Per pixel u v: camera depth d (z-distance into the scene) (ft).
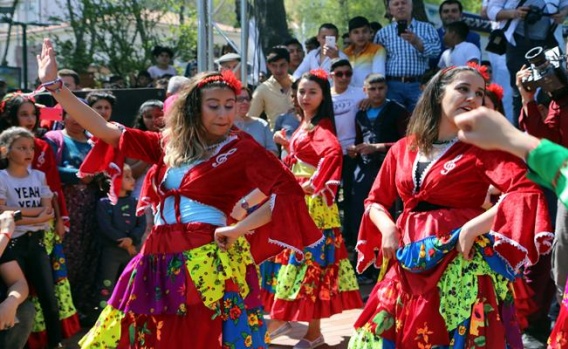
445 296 12.24
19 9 57.98
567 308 12.09
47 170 19.08
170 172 12.91
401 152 13.25
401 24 27.66
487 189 12.44
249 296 12.82
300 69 30.94
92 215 20.70
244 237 13.09
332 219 19.07
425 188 12.62
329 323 21.07
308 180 19.04
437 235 12.35
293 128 25.03
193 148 12.77
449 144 12.64
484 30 35.50
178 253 12.47
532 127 16.25
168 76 37.86
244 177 12.73
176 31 56.90
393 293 12.75
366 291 24.02
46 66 12.68
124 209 20.47
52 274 18.71
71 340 19.71
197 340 12.28
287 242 12.43
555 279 16.38
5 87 26.25
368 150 25.05
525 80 16.10
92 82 45.50
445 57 27.99
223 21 54.60
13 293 15.64
